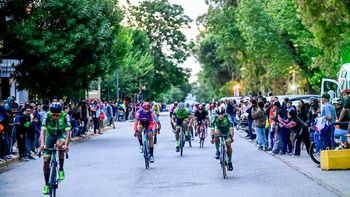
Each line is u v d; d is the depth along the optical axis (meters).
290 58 46.41
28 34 32.81
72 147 29.47
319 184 15.24
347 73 26.97
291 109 22.95
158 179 16.61
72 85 35.56
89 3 34.78
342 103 21.44
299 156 22.53
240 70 75.06
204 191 14.15
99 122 41.00
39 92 35.78
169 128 50.31
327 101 19.55
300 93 60.91
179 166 19.91
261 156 23.36
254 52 50.25
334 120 19.48
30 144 23.67
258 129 26.19
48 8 33.78
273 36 46.50
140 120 19.80
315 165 19.30
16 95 40.50
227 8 65.88
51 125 12.98
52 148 12.83
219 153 17.80
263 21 47.47
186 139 28.52
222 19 65.50
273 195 13.41
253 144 30.17
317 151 21.56
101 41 35.09
